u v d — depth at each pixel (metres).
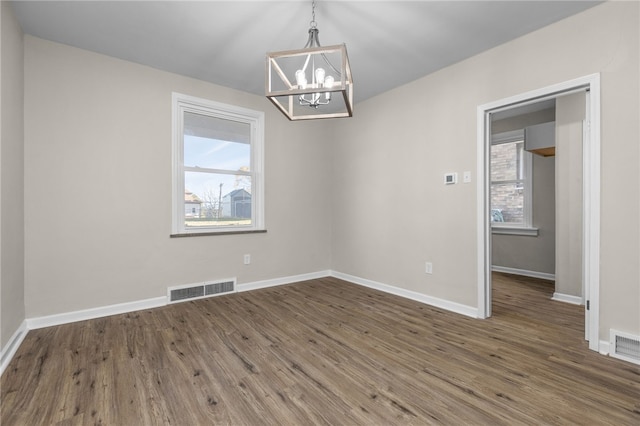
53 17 2.36
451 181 3.12
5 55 2.07
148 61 3.08
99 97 2.90
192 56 2.98
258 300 3.45
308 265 4.45
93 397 1.67
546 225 4.52
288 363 2.04
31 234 2.58
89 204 2.85
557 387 1.77
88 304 2.84
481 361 2.07
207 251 3.56
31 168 2.59
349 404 1.62
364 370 1.96
